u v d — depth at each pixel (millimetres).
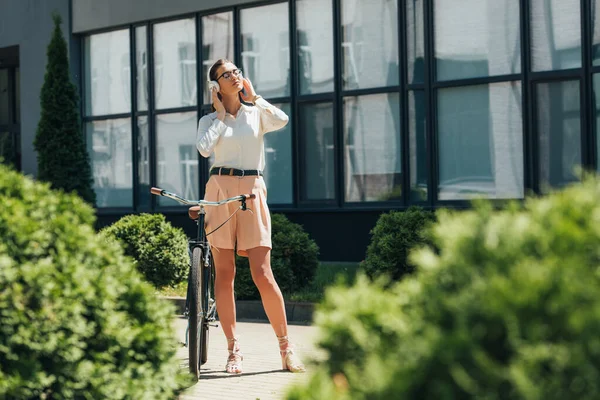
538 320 2041
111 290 3088
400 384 2047
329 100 13445
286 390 2285
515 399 1975
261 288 5980
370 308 2410
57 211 3236
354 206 13203
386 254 8664
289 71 13891
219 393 5277
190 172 15367
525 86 11578
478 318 2088
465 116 12180
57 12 16938
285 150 14000
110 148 16547
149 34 15797
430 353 2051
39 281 2902
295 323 8680
